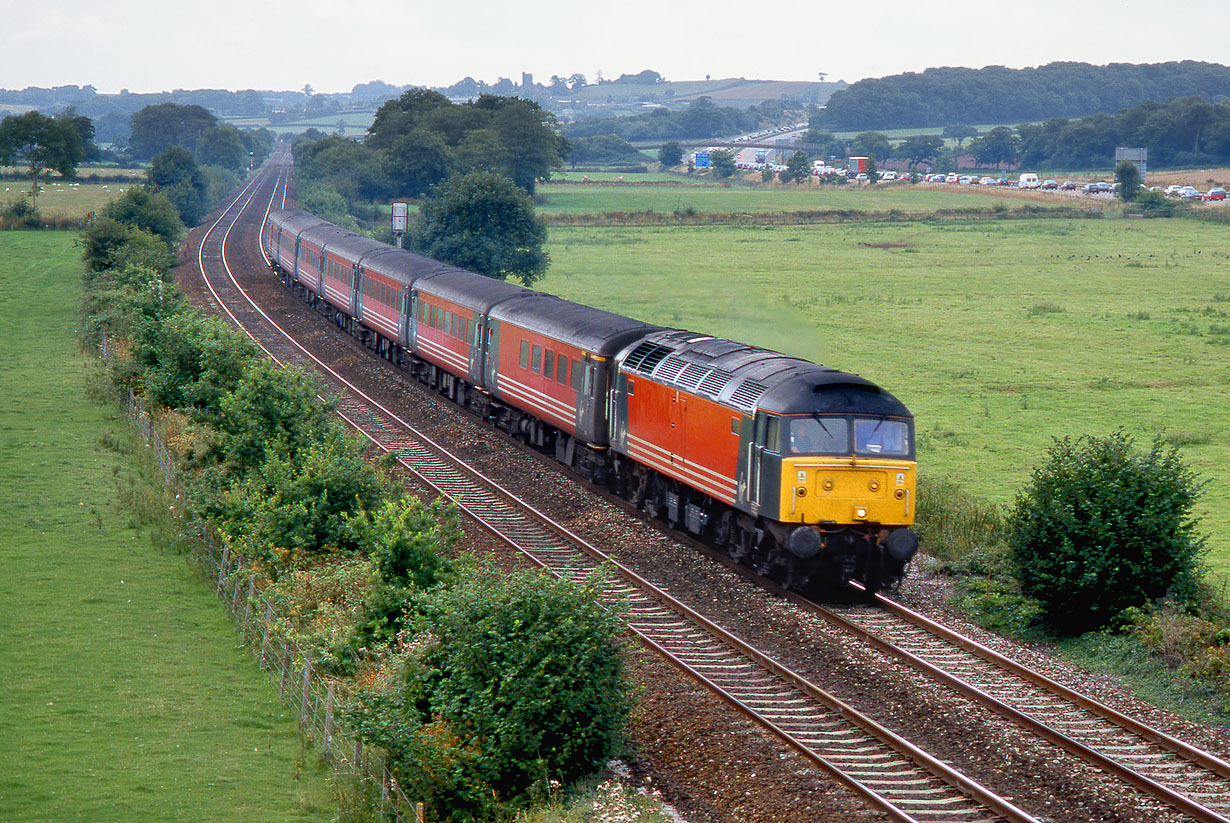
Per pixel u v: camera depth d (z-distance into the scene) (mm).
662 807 54406
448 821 53500
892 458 85000
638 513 109938
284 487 89688
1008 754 59281
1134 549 78875
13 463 125000
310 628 74250
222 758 60219
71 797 54031
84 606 84375
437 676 59844
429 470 124938
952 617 82688
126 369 153250
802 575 86688
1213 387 189125
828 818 52219
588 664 57500
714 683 68875
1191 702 66875
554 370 123188
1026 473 134500
